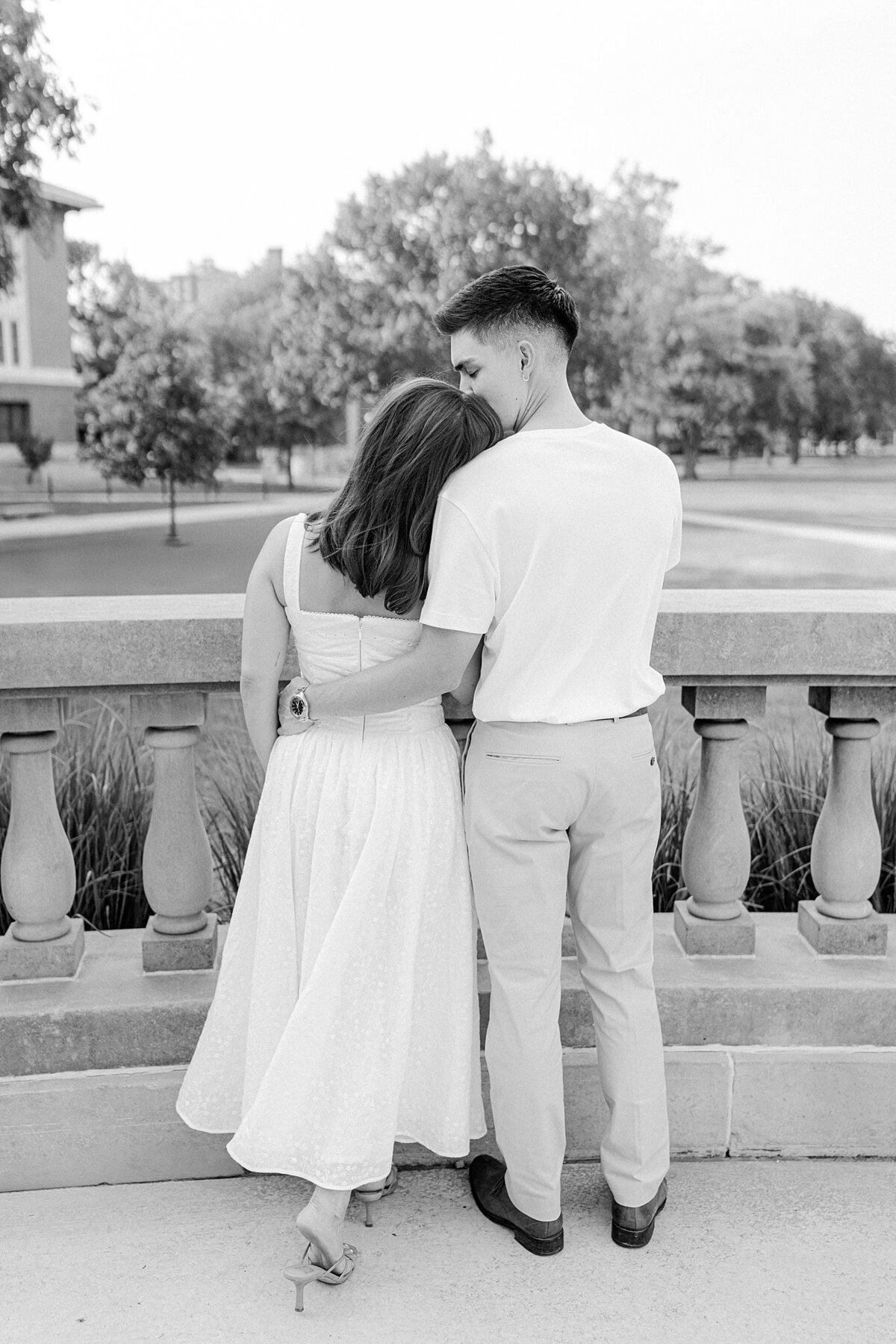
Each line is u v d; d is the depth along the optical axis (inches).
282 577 73.0
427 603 69.2
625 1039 78.2
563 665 70.5
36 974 91.0
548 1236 79.4
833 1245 81.1
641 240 1482.5
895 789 133.6
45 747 88.1
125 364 1058.1
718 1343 71.7
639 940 77.7
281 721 77.1
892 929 101.8
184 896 90.8
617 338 1461.6
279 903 76.3
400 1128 81.4
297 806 75.2
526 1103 77.1
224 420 1143.0
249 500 1464.1
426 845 75.4
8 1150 86.7
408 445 67.4
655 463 70.6
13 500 1266.0
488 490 67.4
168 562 1006.4
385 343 1406.3
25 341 1246.9
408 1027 76.2
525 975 75.7
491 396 72.1
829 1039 92.0
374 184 1396.4
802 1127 91.7
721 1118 91.5
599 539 68.1
